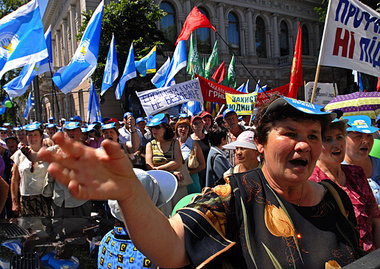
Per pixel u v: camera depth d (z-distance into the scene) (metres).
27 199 3.93
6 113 19.86
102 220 2.71
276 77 25.33
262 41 25.48
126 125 6.14
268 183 1.19
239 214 1.10
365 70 3.25
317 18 27.92
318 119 1.14
